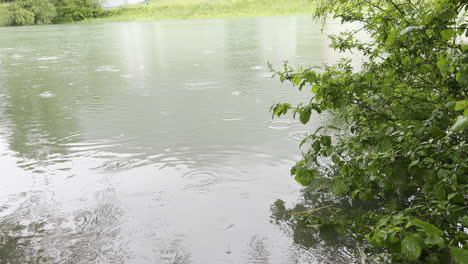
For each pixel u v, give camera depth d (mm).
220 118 2977
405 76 1973
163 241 1552
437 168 1304
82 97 3818
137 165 2223
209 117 3010
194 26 11508
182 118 3018
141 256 1469
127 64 5629
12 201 1880
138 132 2748
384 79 1955
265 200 1818
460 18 1389
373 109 1694
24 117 3232
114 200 1858
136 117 3096
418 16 1504
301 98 3424
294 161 2201
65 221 1704
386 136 1476
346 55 5348
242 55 5859
